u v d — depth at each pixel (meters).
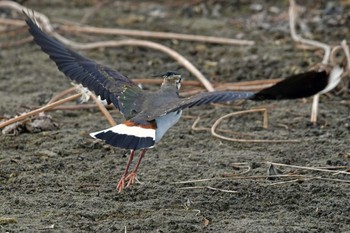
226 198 11.21
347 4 21.64
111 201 11.12
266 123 14.27
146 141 9.27
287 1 22.42
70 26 20.39
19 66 18.00
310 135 13.87
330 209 10.91
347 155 12.86
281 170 12.25
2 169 12.22
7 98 15.88
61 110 15.09
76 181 11.84
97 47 19.05
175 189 11.49
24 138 13.59
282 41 19.39
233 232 10.15
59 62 10.35
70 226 10.30
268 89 8.30
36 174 12.09
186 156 12.90
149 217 10.59
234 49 19.00
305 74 8.22
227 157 12.83
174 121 9.90
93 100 14.84
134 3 23.08
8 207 10.90
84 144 13.23
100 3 22.23
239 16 21.66
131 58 18.53
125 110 10.13
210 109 15.26
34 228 10.22
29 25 10.39
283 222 10.50
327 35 19.64
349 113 14.94
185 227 10.24
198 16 21.91
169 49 17.64
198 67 17.94
